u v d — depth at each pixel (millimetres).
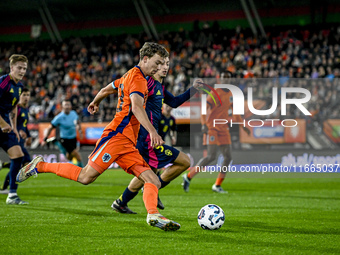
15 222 8703
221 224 7945
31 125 27734
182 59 40281
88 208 10906
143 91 7352
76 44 47031
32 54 46781
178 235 7445
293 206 11547
